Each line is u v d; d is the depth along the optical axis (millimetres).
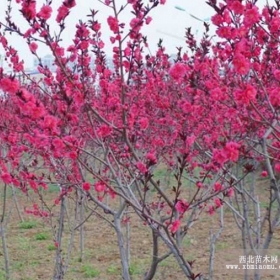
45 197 9992
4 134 4160
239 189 4109
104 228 7852
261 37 3184
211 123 4191
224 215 8234
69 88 3217
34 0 2688
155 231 2859
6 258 5672
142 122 3383
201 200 2955
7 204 9477
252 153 3979
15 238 7508
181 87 4879
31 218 8461
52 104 3586
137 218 8438
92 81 4535
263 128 3980
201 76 3641
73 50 3355
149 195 6785
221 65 4000
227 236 7109
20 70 3699
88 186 3141
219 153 2508
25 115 3057
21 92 2586
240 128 3707
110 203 8773
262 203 7988
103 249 6902
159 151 4215
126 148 3582
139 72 4285
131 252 6715
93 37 3732
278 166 3299
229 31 2816
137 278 5824
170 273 5852
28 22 2762
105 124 3377
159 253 6574
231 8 2764
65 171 3799
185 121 4047
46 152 3633
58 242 4516
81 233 6512
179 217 2633
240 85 3129
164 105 4391
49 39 2887
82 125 3928
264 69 3645
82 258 6469
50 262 6441
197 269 5828
